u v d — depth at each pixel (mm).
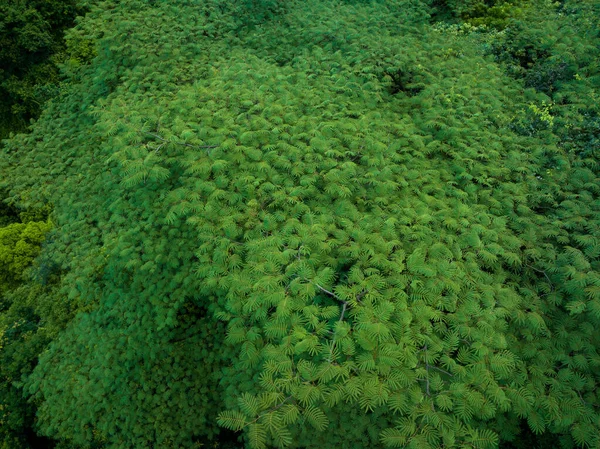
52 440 5621
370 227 4141
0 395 5453
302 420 3330
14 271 6723
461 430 3045
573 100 5812
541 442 4238
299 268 3676
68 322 5762
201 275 4133
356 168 4863
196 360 5312
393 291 3523
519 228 4531
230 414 2955
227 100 5617
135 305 5141
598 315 3455
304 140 5223
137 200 5527
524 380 3570
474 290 3807
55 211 6809
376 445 3635
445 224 4301
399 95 6512
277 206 4621
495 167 5117
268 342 3762
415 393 3094
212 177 4941
